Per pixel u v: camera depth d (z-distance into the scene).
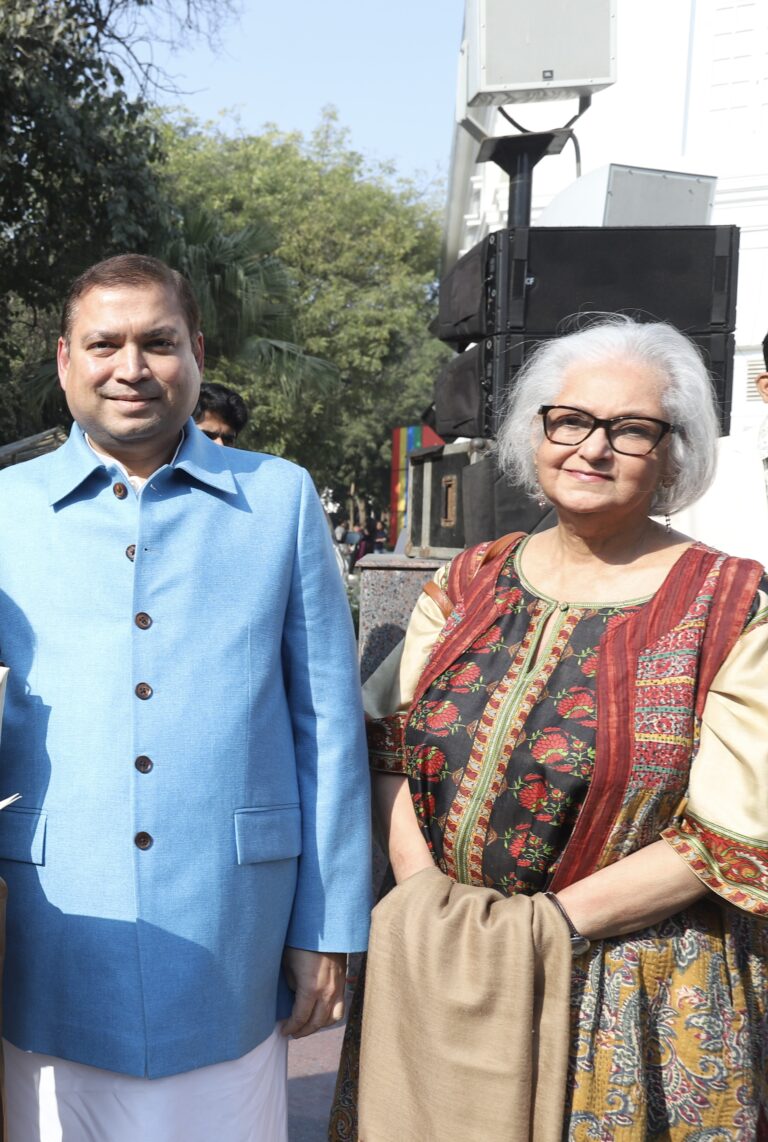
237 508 1.92
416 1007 1.68
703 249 3.27
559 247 3.26
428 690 1.89
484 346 3.33
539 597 1.86
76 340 1.80
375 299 28.31
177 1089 1.79
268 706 1.89
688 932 1.69
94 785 1.76
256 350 13.18
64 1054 1.77
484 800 1.76
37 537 1.84
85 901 1.75
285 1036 2.00
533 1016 1.63
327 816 1.94
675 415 1.79
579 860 1.69
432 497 3.79
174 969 1.76
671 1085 1.65
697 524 5.31
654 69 6.57
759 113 6.32
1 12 9.75
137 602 1.80
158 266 1.84
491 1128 1.60
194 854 1.78
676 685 1.68
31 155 10.95
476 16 3.73
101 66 10.79
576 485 1.78
